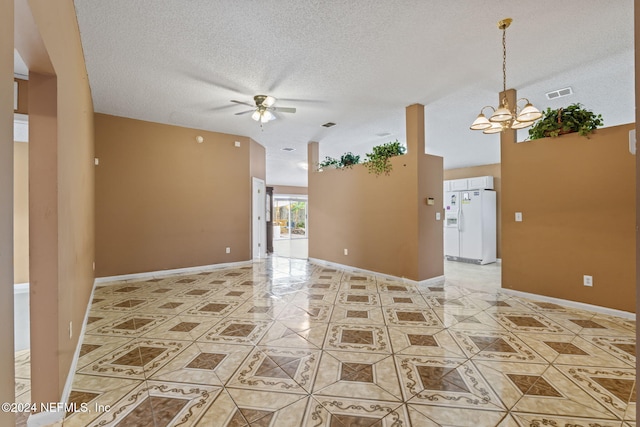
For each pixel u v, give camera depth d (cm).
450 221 751
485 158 750
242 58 324
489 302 381
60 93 184
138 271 513
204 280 500
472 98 436
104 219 483
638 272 77
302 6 244
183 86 390
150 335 281
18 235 445
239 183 633
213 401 185
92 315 334
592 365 226
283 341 269
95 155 475
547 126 374
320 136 642
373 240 535
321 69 350
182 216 559
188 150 567
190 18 257
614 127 328
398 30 278
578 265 354
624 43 300
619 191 326
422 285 465
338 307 363
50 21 159
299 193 1396
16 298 410
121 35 280
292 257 750
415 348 255
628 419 167
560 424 164
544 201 380
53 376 171
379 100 441
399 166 487
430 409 177
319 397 189
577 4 245
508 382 204
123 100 434
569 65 343
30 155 169
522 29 277
